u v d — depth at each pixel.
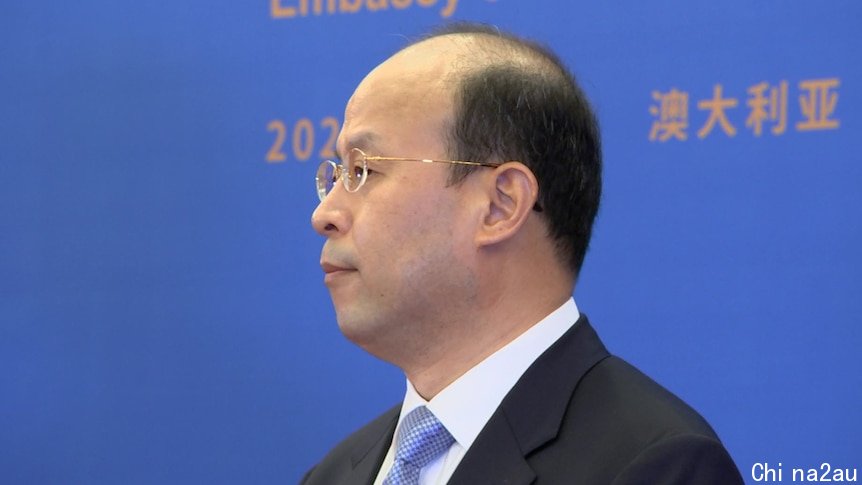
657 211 8.80
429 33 6.28
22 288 10.73
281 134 10.08
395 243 5.60
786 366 8.37
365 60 9.83
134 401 10.37
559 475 5.09
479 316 5.64
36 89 10.77
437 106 5.71
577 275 5.90
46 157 10.74
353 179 5.75
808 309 8.33
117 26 10.62
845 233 8.26
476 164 5.66
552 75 5.93
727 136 8.63
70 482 10.48
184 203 10.35
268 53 10.15
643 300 8.79
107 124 10.61
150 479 10.28
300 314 9.93
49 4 10.77
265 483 9.95
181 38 10.43
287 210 10.03
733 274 8.55
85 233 10.62
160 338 10.34
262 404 9.98
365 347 5.83
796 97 8.45
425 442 5.54
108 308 10.51
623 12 8.98
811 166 8.38
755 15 8.59
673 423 5.07
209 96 10.31
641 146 8.86
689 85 8.76
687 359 8.64
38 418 10.61
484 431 5.33
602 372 5.50
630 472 4.88
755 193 8.52
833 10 8.37
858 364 8.17
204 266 10.25
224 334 10.14
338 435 9.73
